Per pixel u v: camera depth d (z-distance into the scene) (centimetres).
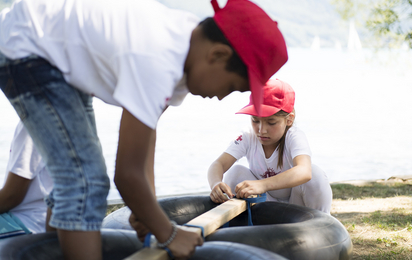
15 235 156
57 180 118
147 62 107
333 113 1027
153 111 107
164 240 115
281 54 124
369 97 1398
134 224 125
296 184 202
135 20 112
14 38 120
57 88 117
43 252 126
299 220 179
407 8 569
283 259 112
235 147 242
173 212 202
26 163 162
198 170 470
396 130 790
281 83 218
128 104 105
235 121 890
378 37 594
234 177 241
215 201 209
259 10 125
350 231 243
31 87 117
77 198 115
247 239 143
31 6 123
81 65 116
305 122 891
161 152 570
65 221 114
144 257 113
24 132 163
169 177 438
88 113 133
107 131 713
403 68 623
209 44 118
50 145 118
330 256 148
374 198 325
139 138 110
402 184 376
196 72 120
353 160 538
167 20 118
